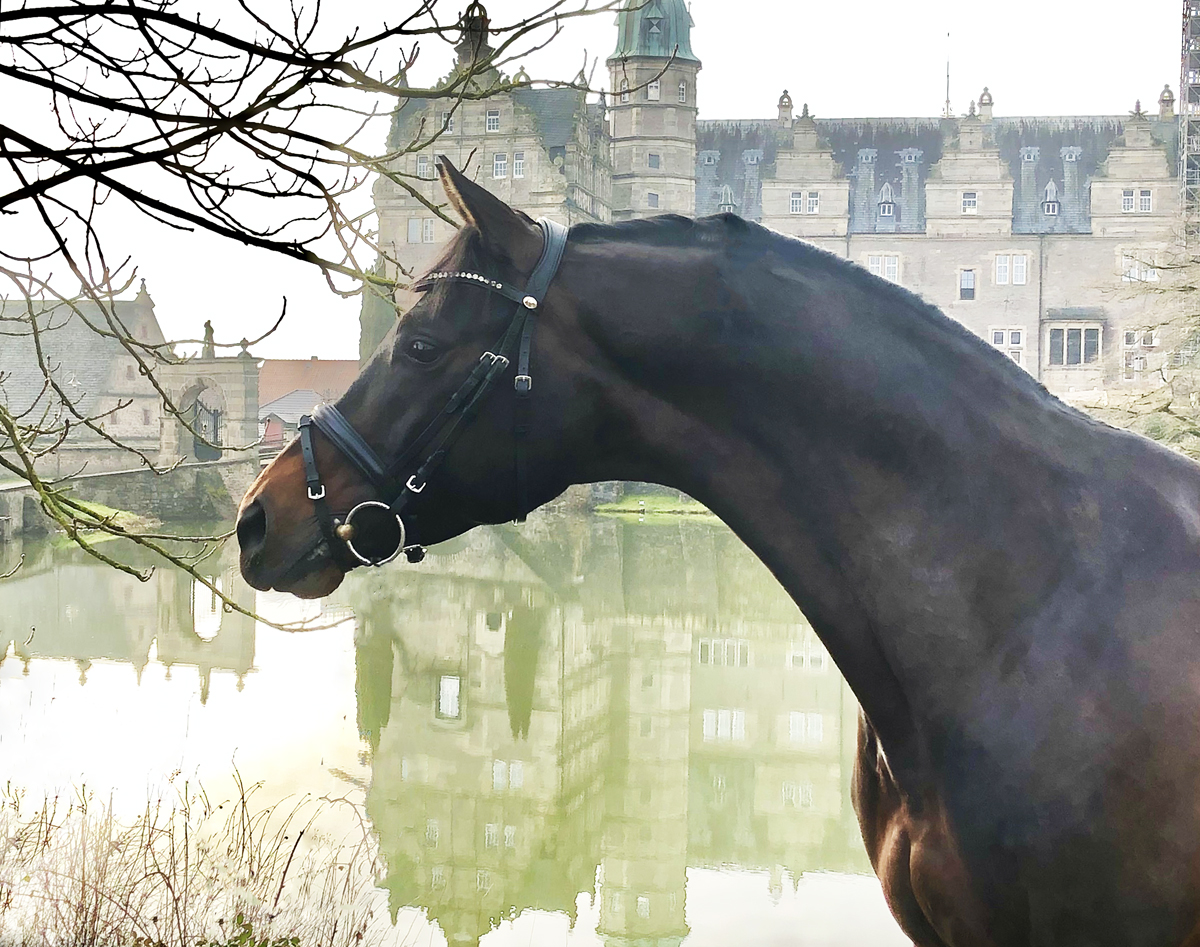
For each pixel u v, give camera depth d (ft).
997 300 205.57
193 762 33.06
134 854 19.88
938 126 216.74
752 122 220.64
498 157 184.65
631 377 6.22
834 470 6.08
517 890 25.76
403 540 6.35
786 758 39.96
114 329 10.94
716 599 78.59
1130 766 5.35
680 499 184.85
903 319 6.22
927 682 5.86
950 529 5.92
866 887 26.68
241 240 9.01
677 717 45.44
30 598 75.77
